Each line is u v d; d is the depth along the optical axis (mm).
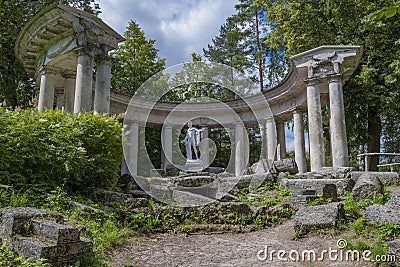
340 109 16188
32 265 4043
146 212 8125
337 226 6895
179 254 6254
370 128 23578
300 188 12141
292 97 21344
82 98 12344
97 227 6496
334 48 16875
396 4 4105
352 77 21172
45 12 12766
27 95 20469
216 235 7867
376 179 9180
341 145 15898
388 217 6484
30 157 7234
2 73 18922
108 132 9203
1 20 17984
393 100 20484
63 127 8328
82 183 8500
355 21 21906
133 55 27406
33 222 4832
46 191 7262
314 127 16859
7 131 7305
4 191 6250
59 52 13562
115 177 9453
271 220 8812
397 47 21656
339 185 11430
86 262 4762
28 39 14242
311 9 22375
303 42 22688
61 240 4535
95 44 13258
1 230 4801
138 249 6297
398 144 26016
